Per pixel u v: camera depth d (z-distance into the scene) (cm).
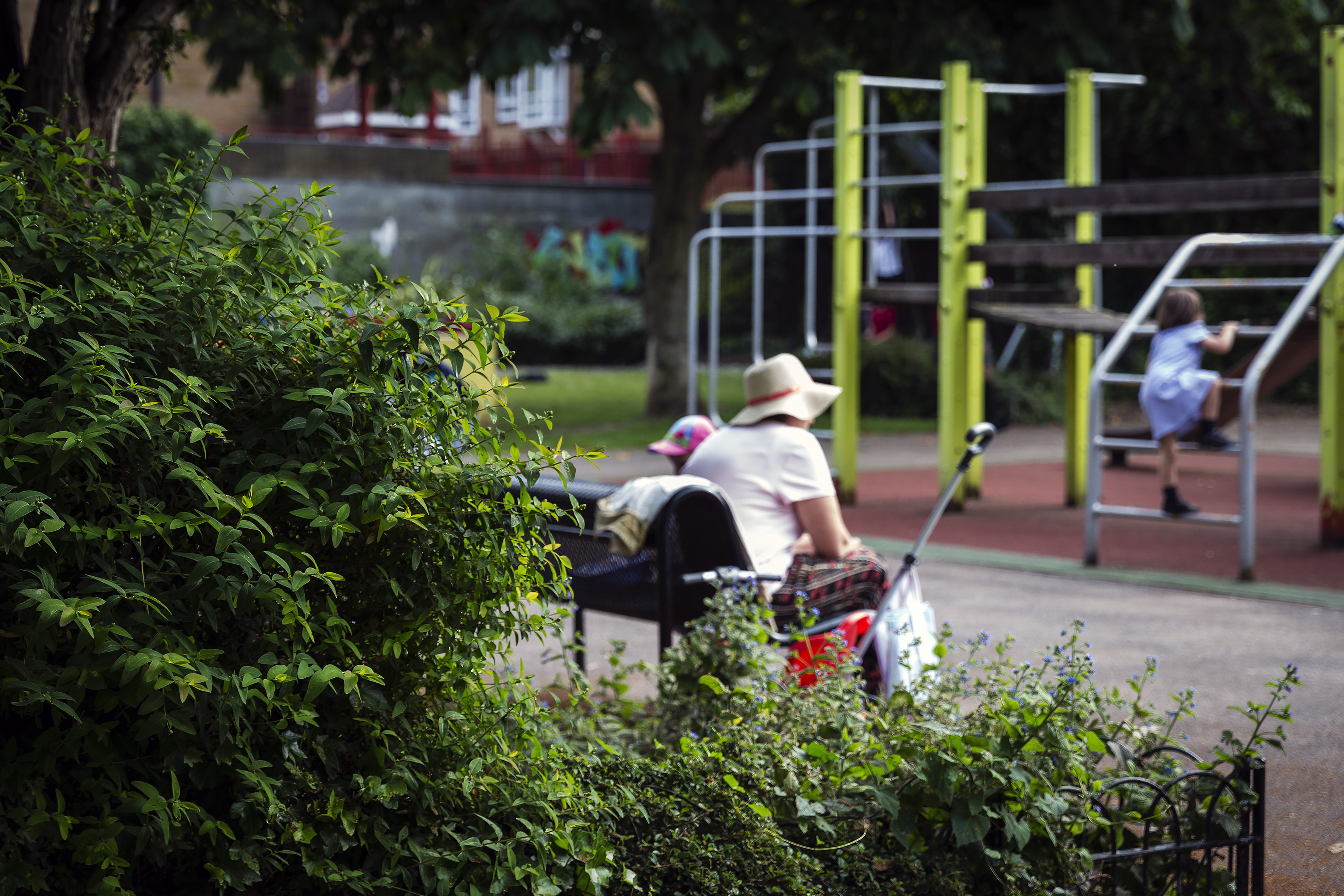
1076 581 1780
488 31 3584
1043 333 4716
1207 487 2769
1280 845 841
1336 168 1922
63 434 469
